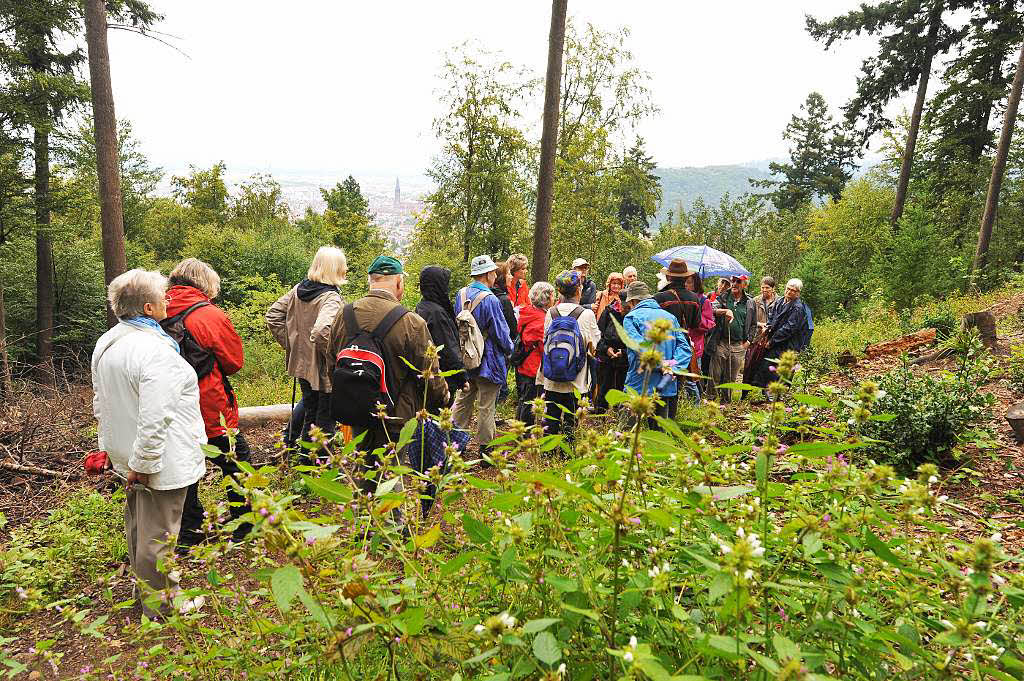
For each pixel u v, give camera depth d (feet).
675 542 6.04
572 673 5.16
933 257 65.77
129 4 56.29
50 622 11.39
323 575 5.35
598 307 22.91
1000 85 79.51
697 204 136.26
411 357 11.79
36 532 14.37
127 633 7.64
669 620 5.61
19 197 60.34
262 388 30.48
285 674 6.47
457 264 82.74
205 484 15.64
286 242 96.12
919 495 5.55
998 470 14.64
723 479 6.55
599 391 20.92
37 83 56.85
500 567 5.53
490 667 5.34
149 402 10.00
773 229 118.93
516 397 26.43
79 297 72.49
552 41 34.83
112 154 39.99
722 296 27.17
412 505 6.95
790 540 5.71
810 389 16.25
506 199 92.89
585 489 5.57
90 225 80.64
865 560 6.04
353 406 11.32
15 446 18.98
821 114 168.04
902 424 14.98
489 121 91.86
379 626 5.01
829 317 69.05
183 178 186.19
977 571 4.78
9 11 55.98
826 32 85.61
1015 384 21.12
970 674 5.13
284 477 9.73
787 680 4.08
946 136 83.25
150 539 10.43
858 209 104.83
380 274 12.24
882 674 5.21
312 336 15.71
